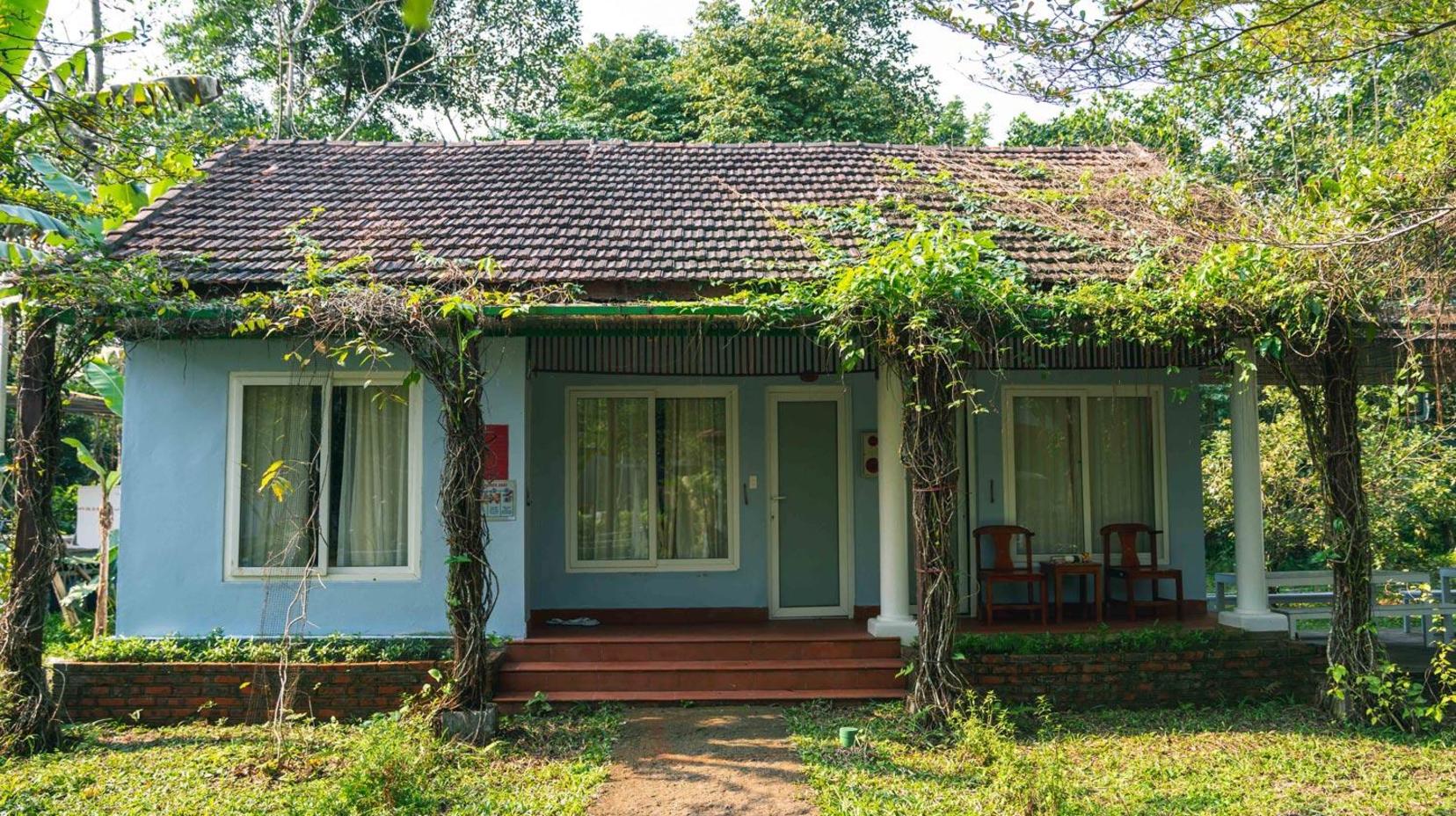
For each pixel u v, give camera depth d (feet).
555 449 35.37
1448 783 22.47
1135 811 20.79
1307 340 25.76
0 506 30.32
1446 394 34.68
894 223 35.19
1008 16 21.52
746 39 74.95
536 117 81.66
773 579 35.60
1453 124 25.11
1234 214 29.37
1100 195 33.99
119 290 25.22
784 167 40.81
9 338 40.57
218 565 30.27
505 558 30.50
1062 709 28.86
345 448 31.12
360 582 30.40
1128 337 27.20
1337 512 27.55
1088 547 36.01
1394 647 35.06
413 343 25.77
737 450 35.78
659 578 35.29
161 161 27.94
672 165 41.04
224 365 30.66
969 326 25.84
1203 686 29.27
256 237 33.42
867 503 35.83
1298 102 33.94
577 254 32.45
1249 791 22.00
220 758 24.61
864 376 36.09
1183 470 35.86
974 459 35.91
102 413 46.70
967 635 29.91
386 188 38.22
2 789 22.27
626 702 28.84
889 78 92.58
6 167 27.89
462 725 25.91
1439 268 24.93
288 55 78.48
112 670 28.17
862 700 29.09
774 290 30.60
